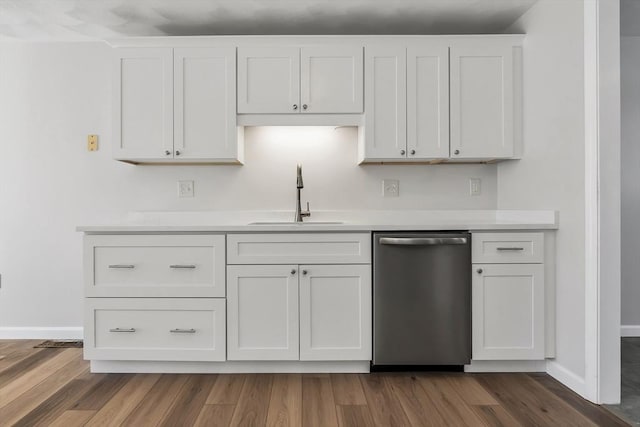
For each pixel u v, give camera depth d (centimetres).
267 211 310
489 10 272
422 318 244
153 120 277
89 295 245
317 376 245
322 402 212
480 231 246
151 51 276
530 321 245
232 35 301
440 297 243
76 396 219
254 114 279
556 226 241
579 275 222
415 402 212
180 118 277
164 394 221
